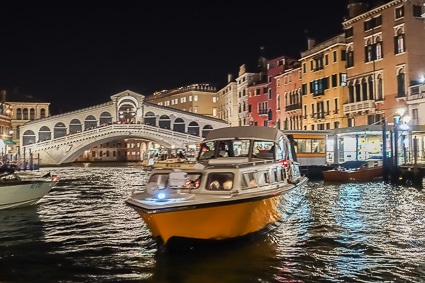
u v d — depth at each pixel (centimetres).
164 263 1026
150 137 6175
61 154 6072
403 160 3073
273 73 5894
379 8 3841
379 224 1439
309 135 3372
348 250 1130
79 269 996
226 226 1118
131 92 6850
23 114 7125
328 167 3159
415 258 1055
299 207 1722
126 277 938
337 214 1631
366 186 2588
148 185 1160
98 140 6125
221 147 1494
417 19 3628
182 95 8938
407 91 3562
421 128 3073
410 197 2067
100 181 3412
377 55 3900
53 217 1653
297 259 1053
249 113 6581
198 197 1105
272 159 1459
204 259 1055
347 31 4300
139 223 1523
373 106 3903
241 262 1030
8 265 1032
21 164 4384
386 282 898
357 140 3262
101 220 1587
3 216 1677
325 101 4600
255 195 1155
